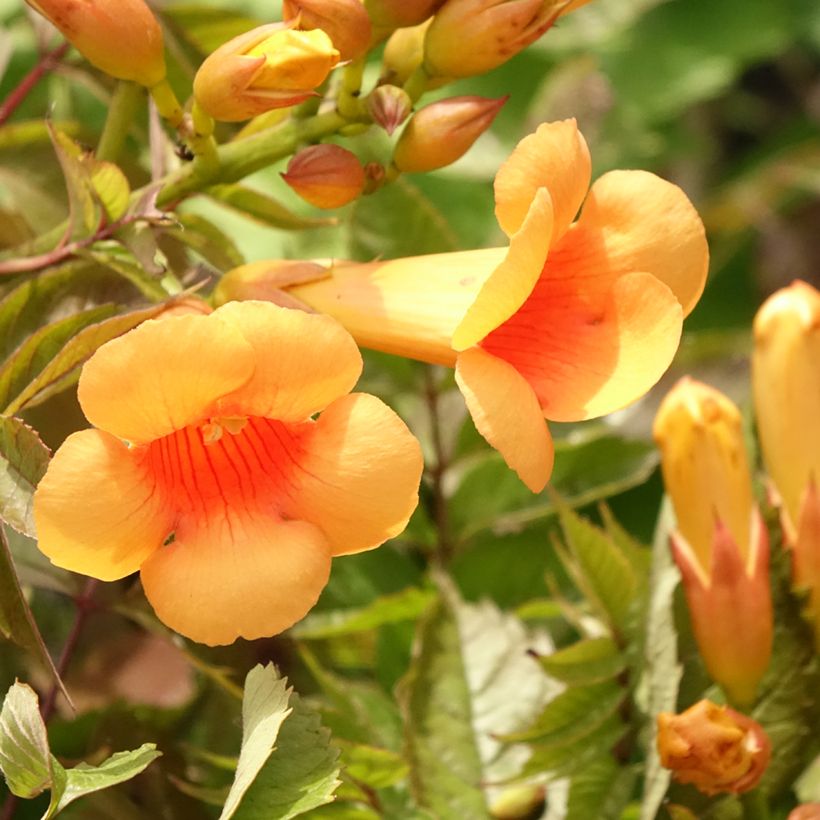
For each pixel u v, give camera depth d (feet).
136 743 1.70
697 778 1.60
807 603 1.67
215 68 1.54
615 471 1.87
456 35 1.59
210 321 1.45
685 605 1.69
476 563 1.87
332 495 1.49
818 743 1.68
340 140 1.86
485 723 1.72
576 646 1.68
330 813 1.63
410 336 1.56
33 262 1.63
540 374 1.55
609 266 1.57
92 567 1.47
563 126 1.53
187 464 1.51
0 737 1.45
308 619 1.79
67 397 1.65
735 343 1.99
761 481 1.74
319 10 1.55
